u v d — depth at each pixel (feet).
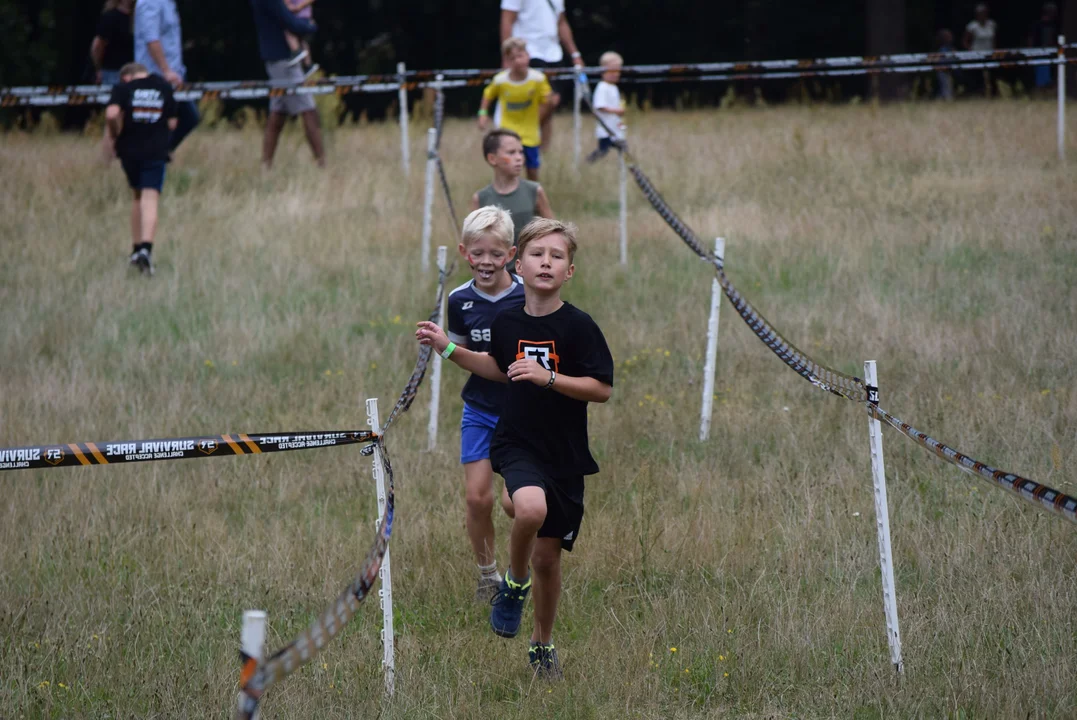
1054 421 78.02
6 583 62.54
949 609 55.88
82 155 180.65
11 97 159.84
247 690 28.25
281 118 168.45
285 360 101.91
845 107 240.73
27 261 130.72
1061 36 158.20
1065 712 46.73
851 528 65.92
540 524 49.16
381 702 49.90
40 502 73.61
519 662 54.39
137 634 56.85
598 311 111.14
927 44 391.45
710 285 117.08
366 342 104.32
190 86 157.99
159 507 72.84
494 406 60.08
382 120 396.78
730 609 57.26
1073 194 136.87
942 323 100.07
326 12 396.78
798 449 78.02
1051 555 60.34
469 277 121.70
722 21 397.80
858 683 50.31
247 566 64.49
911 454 75.36
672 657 53.78
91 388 94.53
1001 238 122.31
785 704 49.75
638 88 401.70
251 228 141.28
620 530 65.98
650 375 95.50
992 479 41.06
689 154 176.55
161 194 156.25
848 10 376.27
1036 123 185.16
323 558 64.69
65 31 364.79
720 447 80.38
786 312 107.45
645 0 393.91
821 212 140.87
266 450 47.78
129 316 113.39
